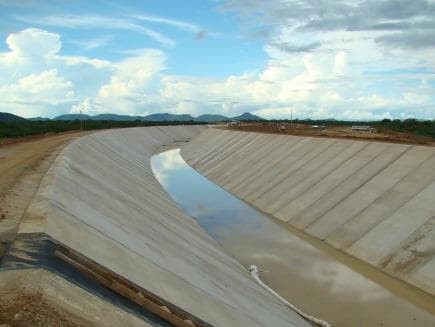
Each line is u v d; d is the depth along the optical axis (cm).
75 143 3516
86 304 819
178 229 2194
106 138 5438
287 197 3378
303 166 3847
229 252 2386
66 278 865
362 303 1772
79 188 1861
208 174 5344
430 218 2184
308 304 1775
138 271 1155
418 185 2509
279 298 1798
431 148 2822
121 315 855
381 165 3017
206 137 8631
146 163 5853
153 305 962
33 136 5591
